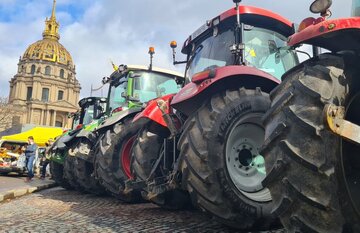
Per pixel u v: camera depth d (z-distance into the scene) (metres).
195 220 4.72
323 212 2.18
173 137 4.59
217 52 4.89
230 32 4.81
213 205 3.60
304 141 2.21
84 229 4.45
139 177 5.50
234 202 3.59
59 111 110.56
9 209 6.73
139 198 7.05
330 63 2.37
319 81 2.28
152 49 8.58
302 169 2.21
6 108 63.41
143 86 8.41
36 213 6.08
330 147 2.17
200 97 3.86
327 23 2.21
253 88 4.00
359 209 2.30
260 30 4.78
